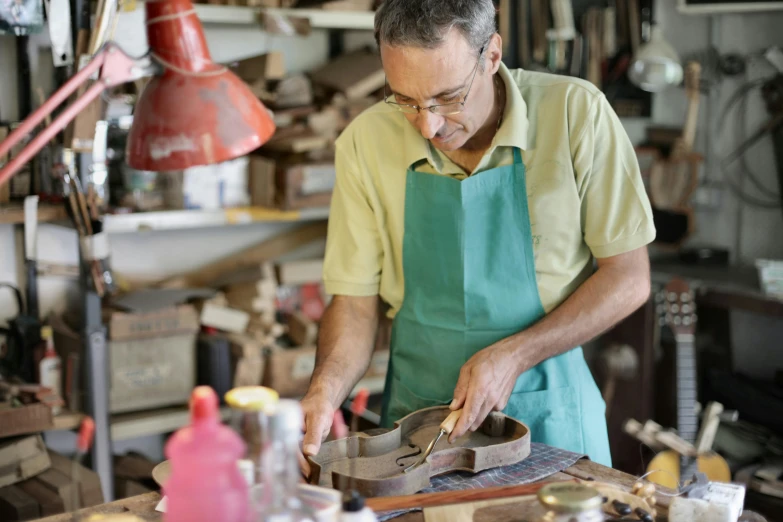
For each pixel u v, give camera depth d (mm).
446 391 1823
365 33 3520
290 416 1026
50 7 1938
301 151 3066
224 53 3219
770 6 3609
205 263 3299
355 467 1462
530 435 1674
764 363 3746
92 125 2248
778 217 3748
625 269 1734
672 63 3451
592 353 3789
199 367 2982
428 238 1810
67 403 2744
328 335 1830
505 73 1740
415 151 1777
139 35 2502
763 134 3750
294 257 3475
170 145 1291
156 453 3248
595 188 1733
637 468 3471
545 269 1766
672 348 3539
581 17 3818
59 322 2881
